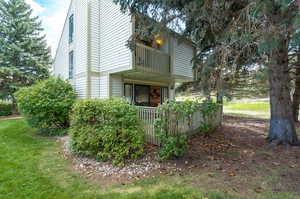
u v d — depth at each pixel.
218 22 4.14
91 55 8.03
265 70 3.89
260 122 8.80
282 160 3.66
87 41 7.90
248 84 8.03
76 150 4.24
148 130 4.88
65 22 11.23
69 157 4.19
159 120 3.88
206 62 4.46
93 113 4.09
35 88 6.85
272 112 4.93
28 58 15.00
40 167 3.59
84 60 8.16
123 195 2.56
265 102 19.45
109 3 7.77
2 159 3.99
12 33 14.65
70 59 10.16
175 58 9.42
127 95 9.02
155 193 2.59
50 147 5.02
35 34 16.97
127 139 3.82
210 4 3.71
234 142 5.11
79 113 4.27
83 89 8.23
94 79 8.15
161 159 3.74
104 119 4.01
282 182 2.77
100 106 4.12
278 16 2.98
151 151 4.34
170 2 4.19
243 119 9.98
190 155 4.09
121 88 8.51
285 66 4.71
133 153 3.95
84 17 8.17
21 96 6.61
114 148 3.77
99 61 8.34
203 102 5.59
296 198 2.35
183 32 5.34
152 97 10.80
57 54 13.91
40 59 16.30
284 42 4.08
